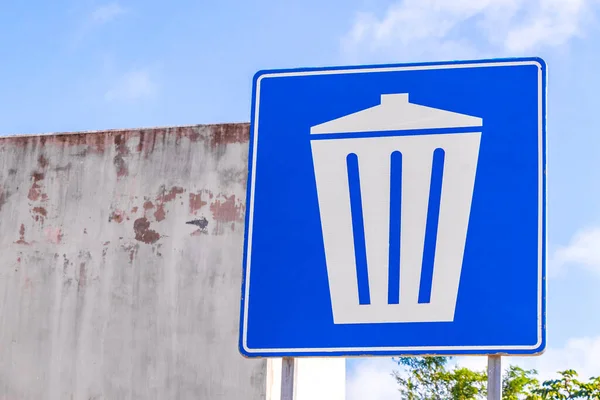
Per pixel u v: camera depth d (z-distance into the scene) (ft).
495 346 14.24
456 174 15.05
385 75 15.72
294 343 14.80
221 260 36.04
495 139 15.10
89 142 38.27
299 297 14.98
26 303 37.04
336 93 15.78
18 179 38.40
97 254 37.09
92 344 36.17
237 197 36.50
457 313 14.48
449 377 57.82
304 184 15.46
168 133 37.68
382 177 15.26
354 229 15.14
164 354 35.53
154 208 37.06
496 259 14.60
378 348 14.57
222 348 35.14
